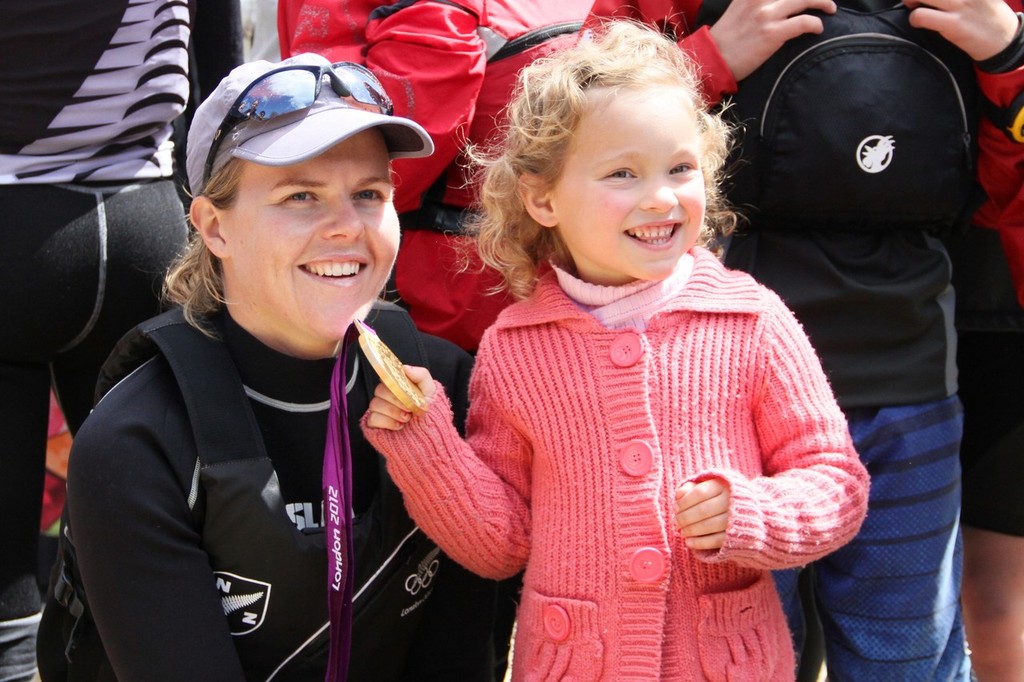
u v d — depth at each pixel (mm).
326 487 1603
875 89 1946
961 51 2004
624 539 1662
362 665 1803
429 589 1891
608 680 1656
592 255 1756
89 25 2168
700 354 1721
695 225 1732
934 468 2084
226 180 1663
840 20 1985
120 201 2271
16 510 2311
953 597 2154
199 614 1595
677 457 1679
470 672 1973
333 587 1586
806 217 2027
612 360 1718
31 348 2266
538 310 1818
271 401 1734
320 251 1646
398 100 2189
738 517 1540
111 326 2340
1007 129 2010
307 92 1634
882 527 2086
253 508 1617
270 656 1700
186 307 1757
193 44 2734
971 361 2465
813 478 1643
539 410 1756
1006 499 2416
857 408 2076
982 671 2492
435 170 2234
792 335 1750
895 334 2053
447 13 2207
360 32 2316
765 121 1995
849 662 2125
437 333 2344
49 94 2168
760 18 1981
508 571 1815
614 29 1891
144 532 1590
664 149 1691
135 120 2273
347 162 1662
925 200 1995
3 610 2291
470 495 1730
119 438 1610
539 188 1831
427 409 1711
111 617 1605
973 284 2350
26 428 2326
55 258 2203
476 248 2172
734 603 1662
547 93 1775
